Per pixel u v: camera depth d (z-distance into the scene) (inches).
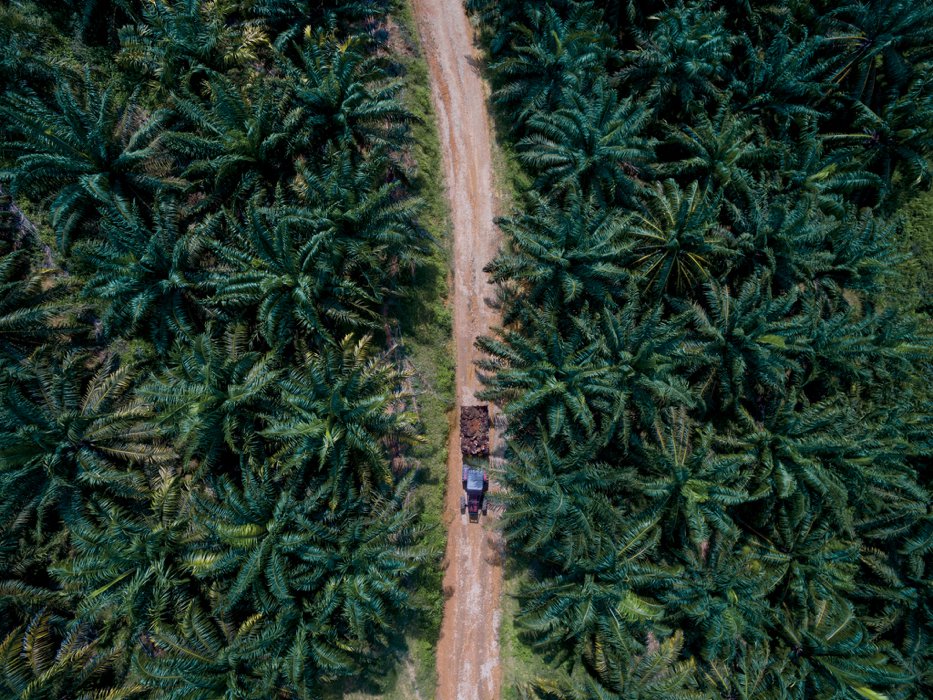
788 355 678.5
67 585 509.0
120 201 513.3
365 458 550.9
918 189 813.9
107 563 496.7
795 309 711.1
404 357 641.6
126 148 531.8
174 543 522.6
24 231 537.0
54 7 556.7
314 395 527.5
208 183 558.9
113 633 524.7
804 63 725.3
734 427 656.4
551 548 606.9
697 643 641.0
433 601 644.1
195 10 542.0
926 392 759.7
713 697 599.5
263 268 530.6
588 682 585.9
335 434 514.6
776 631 659.4
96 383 529.7
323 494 530.0
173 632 516.4
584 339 598.9
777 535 663.8
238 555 506.0
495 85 709.9
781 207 644.1
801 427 636.1
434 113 702.5
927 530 697.6
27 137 499.5
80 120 513.0
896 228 801.6
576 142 614.9
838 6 736.3
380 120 609.9
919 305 822.5
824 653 636.1
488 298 691.4
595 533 579.8
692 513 577.3
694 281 657.6
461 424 663.8
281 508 520.4
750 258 669.3
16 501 493.0
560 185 613.3
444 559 659.4
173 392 501.0
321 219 529.7
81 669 506.3
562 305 612.1
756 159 690.8
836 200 716.7
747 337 617.6
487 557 666.2
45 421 500.4
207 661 513.0
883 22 712.4
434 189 688.4
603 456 628.7
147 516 542.0
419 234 660.1
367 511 570.6
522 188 692.7
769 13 724.0
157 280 525.3
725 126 669.3
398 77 673.6
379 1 677.9
